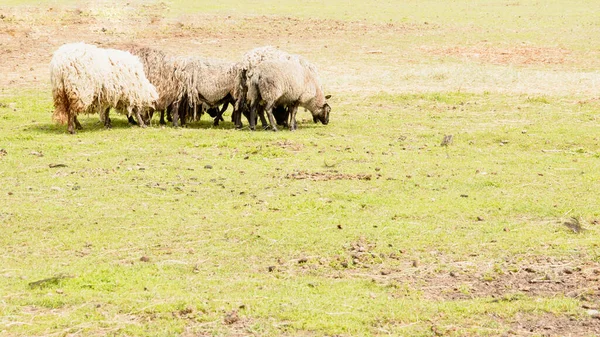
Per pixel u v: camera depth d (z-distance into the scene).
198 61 59.66
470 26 119.50
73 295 27.16
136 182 44.22
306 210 38.84
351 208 39.22
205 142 54.88
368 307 26.48
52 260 31.67
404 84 79.81
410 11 133.88
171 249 33.12
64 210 38.69
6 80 79.75
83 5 128.25
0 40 100.88
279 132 58.50
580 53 99.00
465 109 67.94
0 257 32.09
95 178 45.09
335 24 119.62
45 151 52.06
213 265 31.23
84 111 57.31
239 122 60.66
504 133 57.72
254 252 32.81
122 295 27.25
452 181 44.69
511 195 41.62
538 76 82.94
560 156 51.53
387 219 37.44
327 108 60.97
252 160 50.03
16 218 37.34
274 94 57.22
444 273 30.38
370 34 112.75
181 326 24.67
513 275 29.97
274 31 113.38
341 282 29.23
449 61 94.56
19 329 24.38
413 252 32.78
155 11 126.12
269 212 38.47
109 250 33.00
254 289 28.17
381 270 30.66
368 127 60.81
